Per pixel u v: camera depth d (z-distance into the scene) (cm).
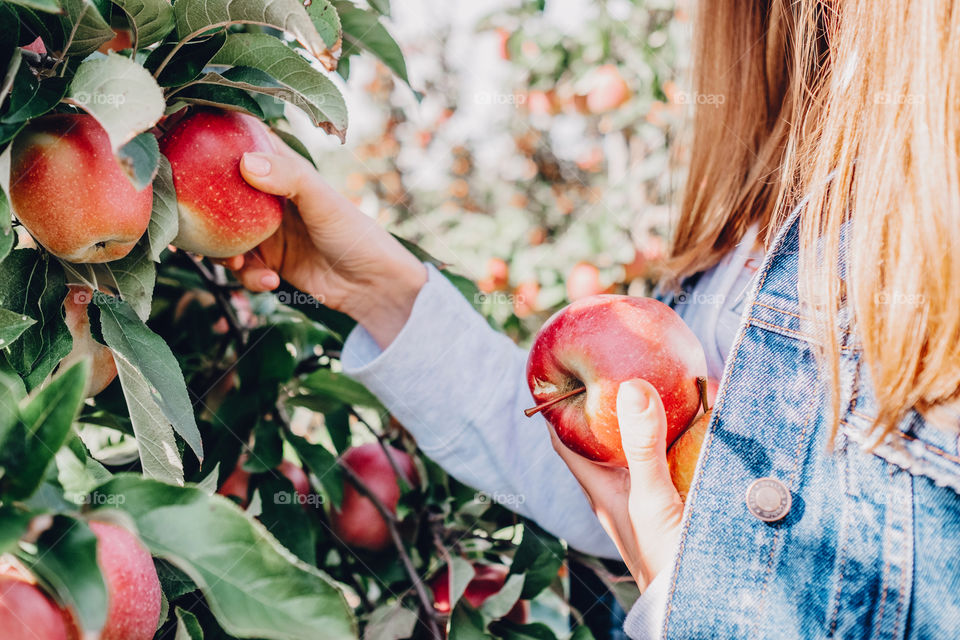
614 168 289
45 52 74
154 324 132
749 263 106
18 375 68
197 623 75
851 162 71
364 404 141
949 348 60
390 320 117
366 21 108
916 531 62
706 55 118
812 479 68
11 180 71
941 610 60
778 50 111
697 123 120
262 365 124
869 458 65
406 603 135
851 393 67
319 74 78
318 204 101
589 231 280
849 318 69
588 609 137
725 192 113
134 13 71
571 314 92
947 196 60
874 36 68
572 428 90
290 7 69
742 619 67
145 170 62
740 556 69
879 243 64
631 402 77
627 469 92
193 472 112
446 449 115
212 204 89
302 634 57
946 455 62
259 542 58
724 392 73
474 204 331
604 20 270
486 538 146
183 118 90
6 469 54
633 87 272
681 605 69
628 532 88
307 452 128
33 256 75
